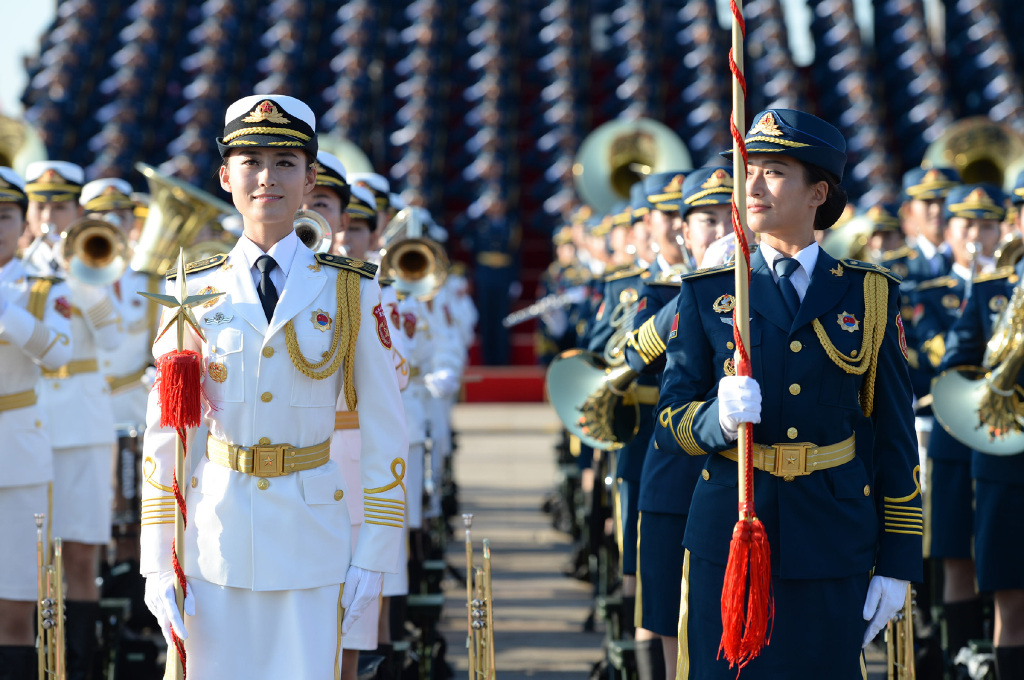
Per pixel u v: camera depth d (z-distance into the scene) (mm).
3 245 9781
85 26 42594
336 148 14609
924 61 43188
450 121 43594
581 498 17766
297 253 6809
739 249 6398
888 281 6898
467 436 30828
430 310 13633
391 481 6812
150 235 13672
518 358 39125
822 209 7004
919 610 12227
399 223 13844
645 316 9000
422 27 42969
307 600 6531
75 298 11148
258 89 43188
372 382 6867
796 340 6637
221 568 6477
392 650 10289
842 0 43594
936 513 11453
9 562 9758
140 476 12820
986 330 10305
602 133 19938
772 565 6539
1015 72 44594
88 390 11211
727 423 6344
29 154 14203
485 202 39250
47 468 9969
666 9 44344
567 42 43344
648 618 9094
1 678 9453
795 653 6465
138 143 41281
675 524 8977
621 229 14938
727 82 43312
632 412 10016
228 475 6547
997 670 10062
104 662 10938
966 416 9961
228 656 6500
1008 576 9953
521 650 12641
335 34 43531
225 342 6574
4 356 9695
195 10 43875
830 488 6598
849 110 42312
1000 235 12836
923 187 14961
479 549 17875
